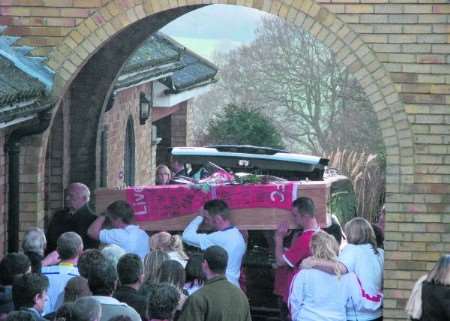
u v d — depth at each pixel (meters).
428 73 13.95
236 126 34.66
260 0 14.06
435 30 13.89
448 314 11.01
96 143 18.22
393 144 14.09
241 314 10.43
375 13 13.96
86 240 14.05
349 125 45.34
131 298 10.05
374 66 14.02
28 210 14.86
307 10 14.04
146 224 14.26
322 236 12.23
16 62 14.21
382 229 14.97
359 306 12.28
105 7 14.33
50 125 14.89
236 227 13.98
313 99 46.09
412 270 14.19
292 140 47.75
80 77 17.92
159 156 30.02
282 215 13.94
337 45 14.06
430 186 14.06
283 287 13.55
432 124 14.00
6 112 12.66
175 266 10.53
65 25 14.38
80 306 8.47
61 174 17.55
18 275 9.85
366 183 30.64
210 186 14.08
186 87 26.56
